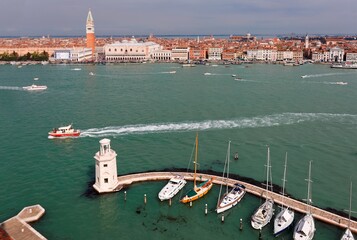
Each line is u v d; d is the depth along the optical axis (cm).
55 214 8931
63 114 18712
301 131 15900
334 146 13938
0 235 7594
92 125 16550
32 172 11269
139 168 11662
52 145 13800
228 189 10181
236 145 14025
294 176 11294
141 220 8775
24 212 8725
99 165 9819
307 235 7862
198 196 9694
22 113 18938
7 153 12875
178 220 8788
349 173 11519
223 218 8738
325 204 9650
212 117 18162
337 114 18975
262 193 9812
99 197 9750
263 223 8412
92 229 8388
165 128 16150
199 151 13325
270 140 14638
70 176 11006
